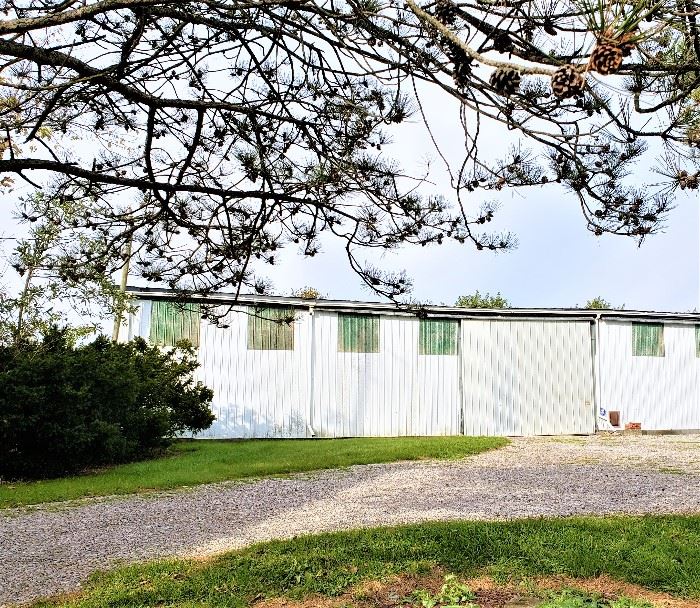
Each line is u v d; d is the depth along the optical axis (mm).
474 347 20500
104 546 7414
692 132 3234
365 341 19766
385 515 8648
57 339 13602
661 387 21438
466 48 2225
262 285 5605
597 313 21141
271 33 3982
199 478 11695
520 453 15180
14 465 12414
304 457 14039
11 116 4910
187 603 5289
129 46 4043
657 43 3113
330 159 4594
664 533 6875
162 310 18531
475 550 6367
